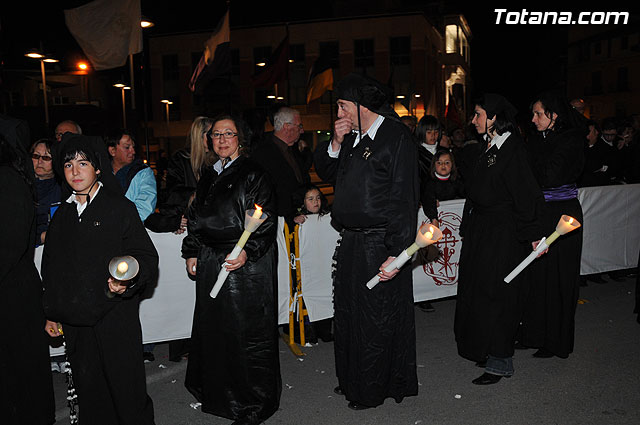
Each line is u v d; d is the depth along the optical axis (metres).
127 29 11.58
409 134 3.31
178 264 4.50
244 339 3.28
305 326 4.96
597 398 3.68
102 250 2.71
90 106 21.78
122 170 4.45
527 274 3.96
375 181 3.30
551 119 4.20
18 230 2.64
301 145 8.26
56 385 4.16
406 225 3.25
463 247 4.13
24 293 2.79
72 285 2.68
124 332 2.81
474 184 3.93
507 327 3.87
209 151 3.52
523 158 3.74
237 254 2.88
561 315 4.27
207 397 3.40
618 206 6.57
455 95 51.44
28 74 30.44
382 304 3.41
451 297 6.08
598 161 7.00
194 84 15.12
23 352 2.78
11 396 2.73
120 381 2.80
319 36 38.78
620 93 46.88
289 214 4.85
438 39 45.12
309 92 17.50
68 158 2.70
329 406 3.70
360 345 3.47
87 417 2.81
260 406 3.34
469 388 3.91
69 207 2.77
